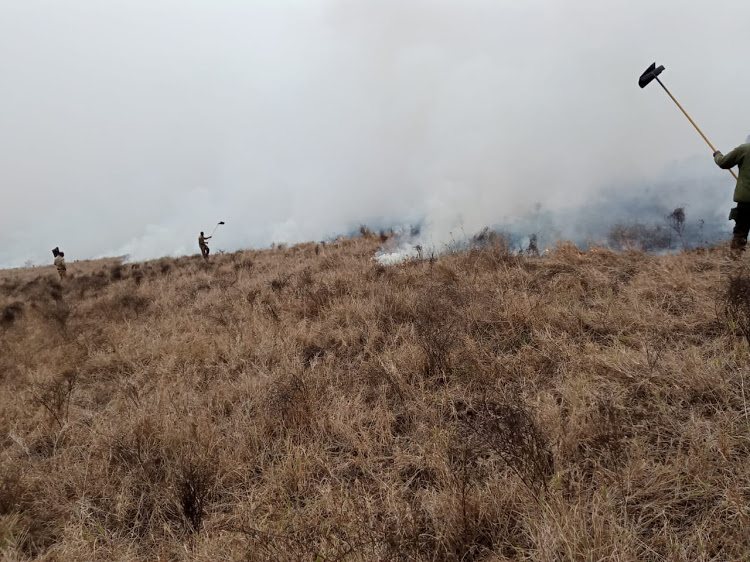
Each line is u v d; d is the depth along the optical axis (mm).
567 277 5176
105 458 3016
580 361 3223
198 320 6852
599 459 2248
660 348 3164
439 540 1957
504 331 4109
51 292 12805
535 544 1820
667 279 4305
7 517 2449
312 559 1902
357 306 5492
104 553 2252
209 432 3121
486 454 2547
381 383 3615
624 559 1621
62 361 5785
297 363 4227
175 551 2217
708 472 1999
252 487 2609
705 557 1646
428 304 4840
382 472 2590
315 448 2852
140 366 5203
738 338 2990
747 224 4965
